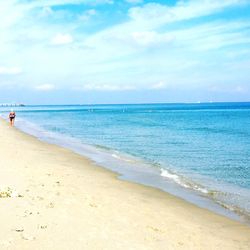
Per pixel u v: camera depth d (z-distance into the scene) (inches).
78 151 1429.6
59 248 407.8
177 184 865.5
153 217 577.0
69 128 2824.8
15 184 689.0
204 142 1852.9
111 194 703.1
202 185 866.1
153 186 829.2
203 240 493.7
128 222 530.0
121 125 3216.0
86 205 591.5
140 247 434.6
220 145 1733.5
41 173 834.8
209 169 1099.9
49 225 476.1
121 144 1740.9
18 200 576.1
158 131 2549.2
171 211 628.1
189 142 1849.2
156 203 673.0
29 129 2591.0
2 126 2647.6
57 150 1403.8
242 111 7224.4
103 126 3080.7
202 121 3873.0
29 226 466.3
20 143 1529.3
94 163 1133.1
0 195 593.9
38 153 1250.6
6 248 394.9
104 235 461.4
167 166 1139.3
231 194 780.6
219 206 683.4
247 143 1814.7
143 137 2103.8
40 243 416.8
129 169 1050.7
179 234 507.5
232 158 1327.5
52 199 603.5
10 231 443.8
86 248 414.6
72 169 960.3
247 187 854.5
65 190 682.2
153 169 1069.8
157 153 1439.5
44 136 2059.5
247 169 1102.4
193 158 1318.9
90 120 4168.3
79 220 510.0
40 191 650.8
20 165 924.6
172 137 2113.7
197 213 630.5
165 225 542.3
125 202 649.6
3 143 1453.0
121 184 822.5
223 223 582.2
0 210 518.0
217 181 923.4
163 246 448.8
